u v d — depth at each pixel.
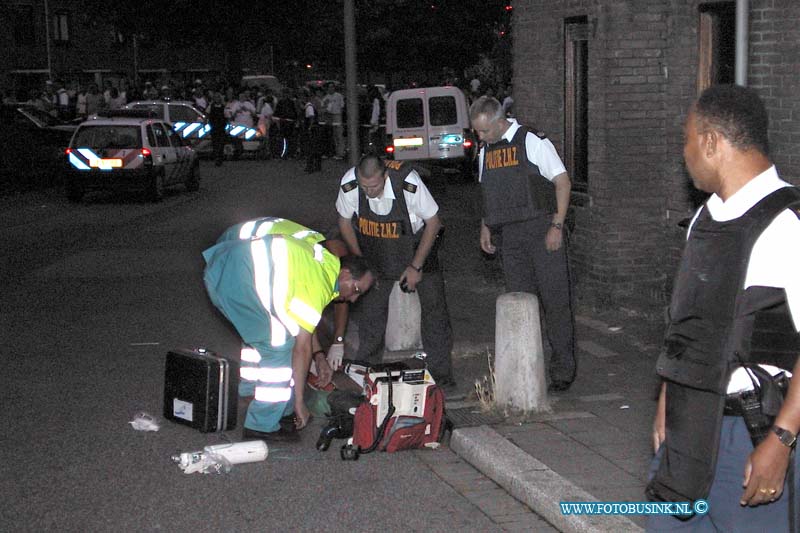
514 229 6.98
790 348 2.88
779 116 7.82
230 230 6.86
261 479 5.66
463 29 36.09
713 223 3.04
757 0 7.89
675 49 9.27
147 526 5.01
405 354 8.24
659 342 8.34
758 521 3.04
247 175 26.45
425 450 6.13
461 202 19.42
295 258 5.98
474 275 11.89
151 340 9.08
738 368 2.97
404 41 36.31
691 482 3.05
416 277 6.91
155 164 20.38
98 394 7.36
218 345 8.89
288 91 31.64
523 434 6.09
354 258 6.38
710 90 3.09
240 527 4.99
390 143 23.09
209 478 5.68
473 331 9.10
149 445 6.23
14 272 12.66
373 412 5.98
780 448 2.82
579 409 6.59
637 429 6.14
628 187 9.58
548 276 6.93
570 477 5.35
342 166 28.58
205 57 60.50
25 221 17.84
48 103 32.28
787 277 2.85
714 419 2.99
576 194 10.27
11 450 6.15
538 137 6.86
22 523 5.05
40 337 9.20
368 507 5.25
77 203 20.77
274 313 6.02
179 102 31.42
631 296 9.56
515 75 11.52
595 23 9.53
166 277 12.20
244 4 43.03
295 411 6.37
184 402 6.48
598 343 8.40
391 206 6.91
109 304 10.67
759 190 2.97
